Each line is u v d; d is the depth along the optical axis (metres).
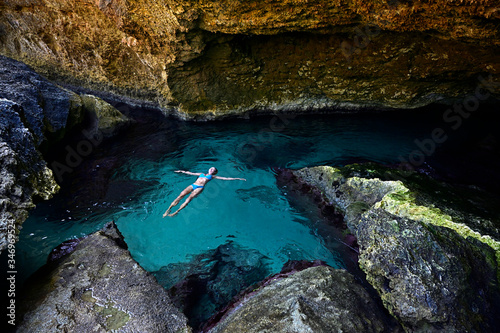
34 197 5.59
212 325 4.68
